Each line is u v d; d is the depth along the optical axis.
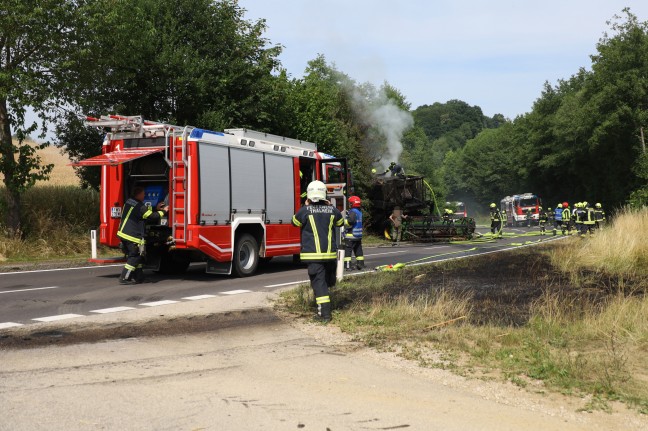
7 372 5.37
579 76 67.81
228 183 12.51
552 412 4.55
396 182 29.20
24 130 16.25
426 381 5.31
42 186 21.09
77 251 17.44
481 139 100.25
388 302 8.89
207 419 4.23
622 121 44.09
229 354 6.18
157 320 7.89
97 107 19.70
